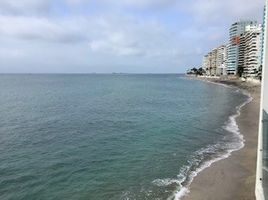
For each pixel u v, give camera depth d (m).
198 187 13.34
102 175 15.20
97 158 18.11
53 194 13.14
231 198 12.08
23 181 14.56
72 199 12.61
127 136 24.22
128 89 92.25
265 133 9.17
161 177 14.76
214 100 55.69
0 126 28.72
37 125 29.30
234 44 160.38
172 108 43.50
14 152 19.52
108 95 67.94
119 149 20.14
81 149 20.20
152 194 12.80
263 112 9.23
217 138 22.84
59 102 51.97
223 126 27.72
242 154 18.17
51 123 30.48
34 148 20.53
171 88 97.75
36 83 134.12
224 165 16.19
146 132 25.73
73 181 14.51
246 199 11.89
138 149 20.08
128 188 13.52
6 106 45.91
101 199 12.53
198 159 17.53
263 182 9.35
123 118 33.75
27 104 48.78
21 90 84.94
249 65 133.38
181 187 13.41
